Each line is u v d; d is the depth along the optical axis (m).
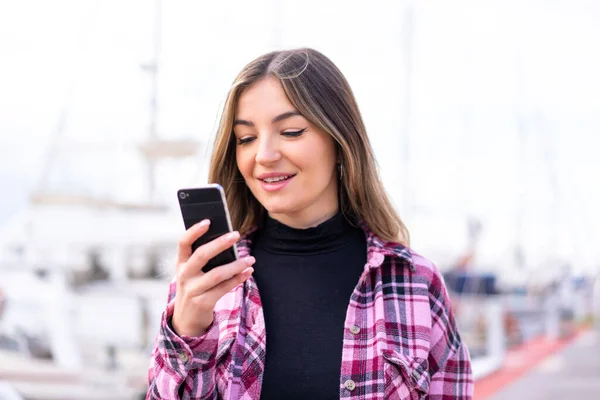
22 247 9.51
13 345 7.02
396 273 1.65
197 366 1.38
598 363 10.20
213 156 1.63
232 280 1.30
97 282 8.73
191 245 1.32
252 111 1.50
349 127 1.59
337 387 1.49
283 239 1.63
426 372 1.55
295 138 1.50
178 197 1.33
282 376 1.51
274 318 1.57
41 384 5.79
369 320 1.57
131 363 6.91
